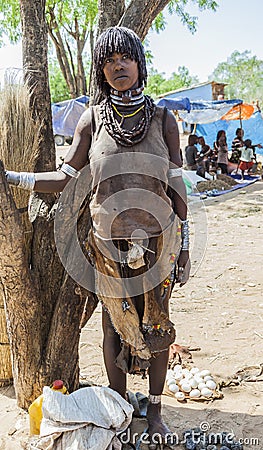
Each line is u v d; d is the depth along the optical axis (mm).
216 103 14352
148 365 2441
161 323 2410
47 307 2863
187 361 3605
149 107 2283
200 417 2908
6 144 2719
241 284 5395
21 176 2375
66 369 2867
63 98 40281
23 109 2754
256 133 18469
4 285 2635
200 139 14219
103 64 2240
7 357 3172
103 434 2336
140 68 2281
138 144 2230
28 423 2799
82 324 2850
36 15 2826
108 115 2258
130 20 2799
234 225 8469
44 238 2838
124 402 2455
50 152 2943
